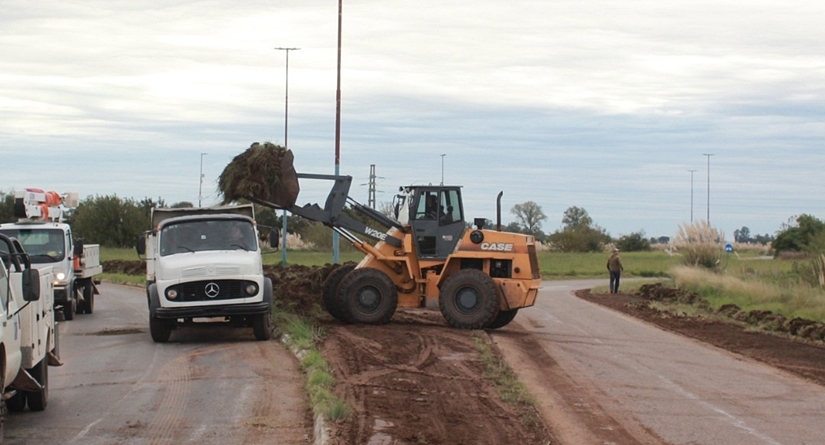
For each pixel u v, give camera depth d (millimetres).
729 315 27406
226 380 14320
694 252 44094
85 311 27016
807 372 16641
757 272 39750
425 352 17516
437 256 22609
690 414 12602
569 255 92188
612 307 31297
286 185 22156
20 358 10336
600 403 13281
